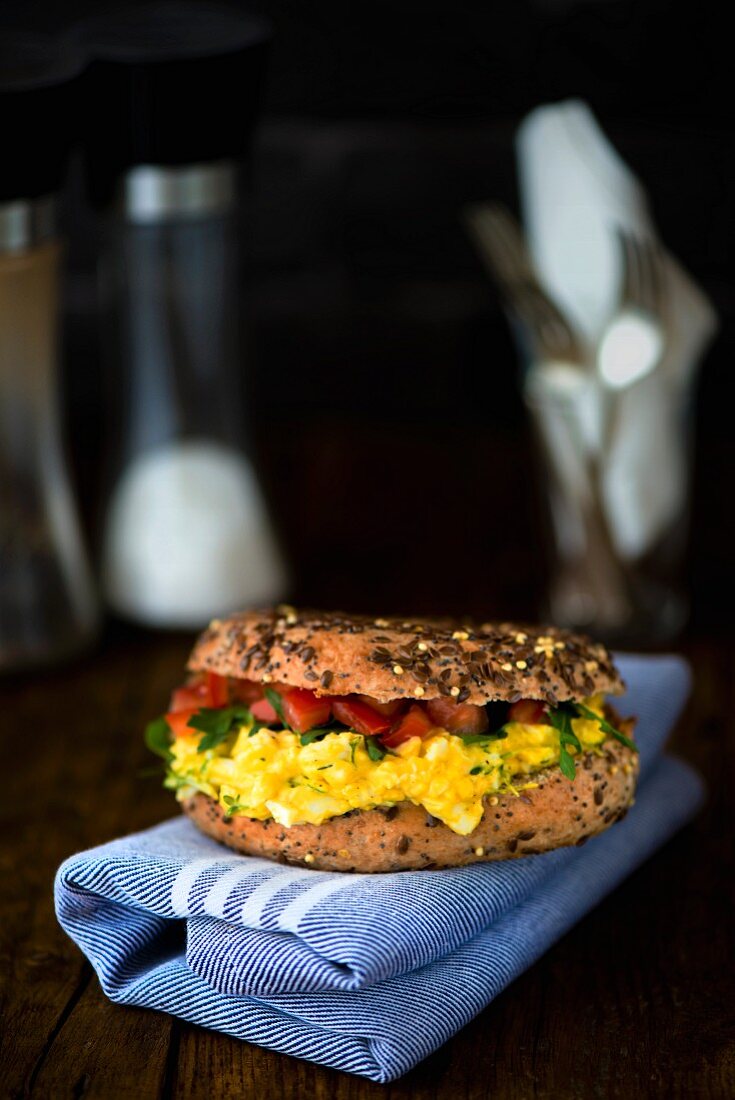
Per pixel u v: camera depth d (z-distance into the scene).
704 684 0.85
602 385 0.86
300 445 1.10
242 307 0.90
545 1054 0.63
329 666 0.65
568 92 1.08
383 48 1.08
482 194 1.10
